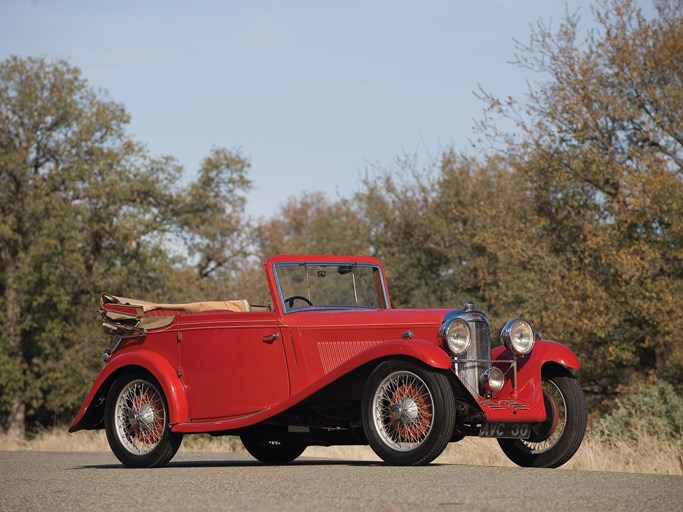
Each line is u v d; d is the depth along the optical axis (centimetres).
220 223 4528
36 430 4497
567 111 2864
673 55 2794
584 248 2814
